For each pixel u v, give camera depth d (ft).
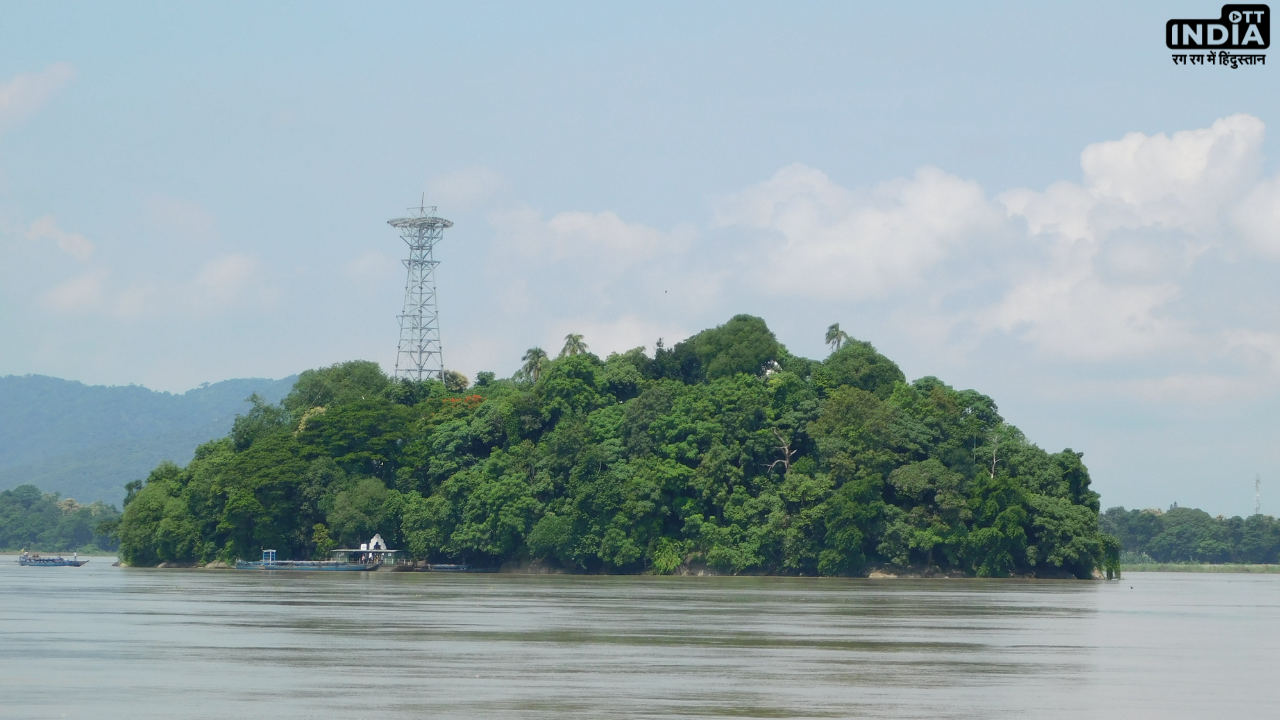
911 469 647.15
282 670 179.83
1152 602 433.89
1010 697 159.43
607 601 369.50
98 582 528.63
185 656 198.39
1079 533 654.12
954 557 645.92
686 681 169.89
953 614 326.65
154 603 350.02
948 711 146.72
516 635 240.53
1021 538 645.92
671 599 385.70
